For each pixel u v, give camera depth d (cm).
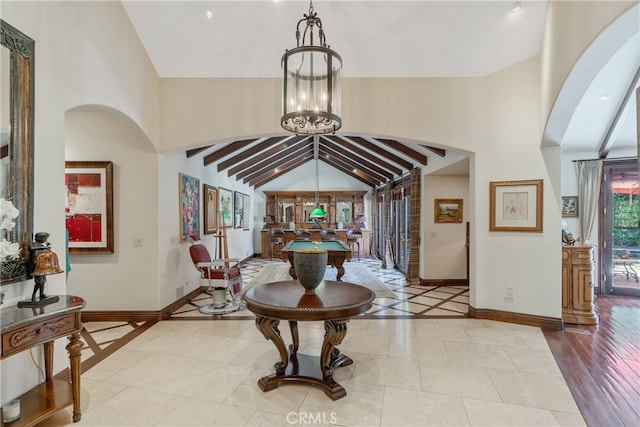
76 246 423
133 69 372
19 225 222
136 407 237
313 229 1037
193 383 270
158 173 433
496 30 376
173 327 407
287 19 377
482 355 323
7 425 195
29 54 230
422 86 432
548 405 239
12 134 219
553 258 396
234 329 399
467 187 655
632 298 543
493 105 422
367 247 1116
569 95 309
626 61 368
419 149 635
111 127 425
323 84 260
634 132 500
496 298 427
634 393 255
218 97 432
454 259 654
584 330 392
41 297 216
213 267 503
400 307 491
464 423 219
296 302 247
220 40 396
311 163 1155
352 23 378
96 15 307
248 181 1026
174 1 352
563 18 294
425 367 298
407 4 355
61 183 261
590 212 560
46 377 244
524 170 407
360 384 268
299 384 266
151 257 432
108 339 367
